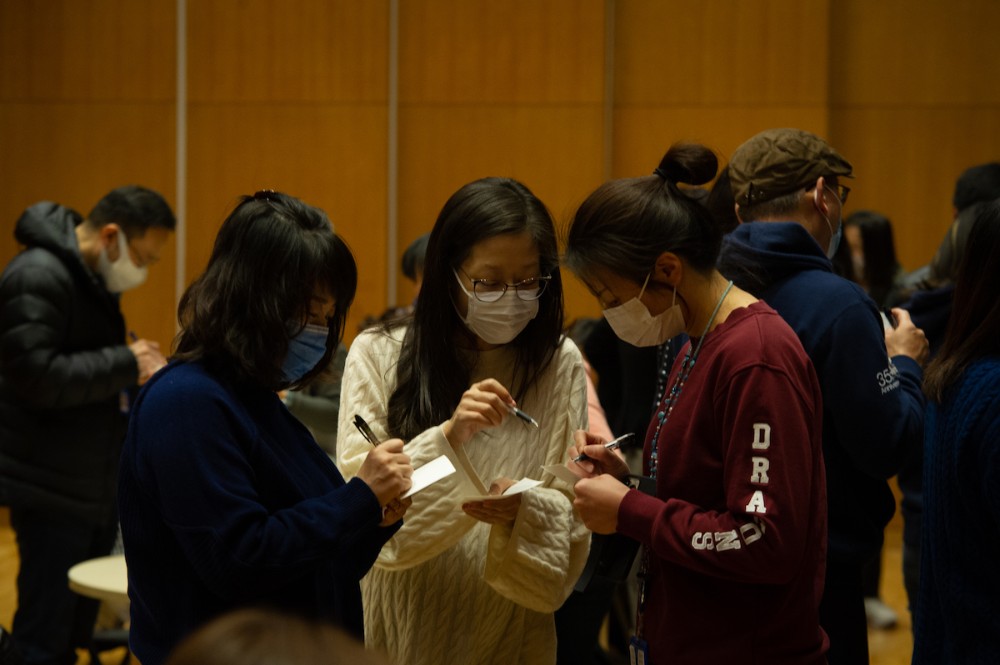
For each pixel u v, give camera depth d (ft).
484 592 7.48
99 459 13.66
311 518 5.73
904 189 24.44
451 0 24.07
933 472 6.50
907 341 8.30
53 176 24.25
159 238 13.99
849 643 7.57
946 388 6.39
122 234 13.70
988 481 5.94
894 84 24.31
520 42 24.07
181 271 24.18
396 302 24.41
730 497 5.72
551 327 7.61
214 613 5.72
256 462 5.82
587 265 6.25
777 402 5.71
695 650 6.03
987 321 6.26
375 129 24.14
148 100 24.18
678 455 6.10
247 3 24.09
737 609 5.95
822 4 23.71
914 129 24.34
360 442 7.36
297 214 5.99
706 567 5.75
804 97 23.81
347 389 7.66
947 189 24.38
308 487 6.13
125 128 24.21
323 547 5.71
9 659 6.84
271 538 5.52
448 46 24.13
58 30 24.13
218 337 5.80
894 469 7.32
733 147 23.91
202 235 24.23
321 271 5.90
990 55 24.18
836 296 7.40
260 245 5.82
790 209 8.13
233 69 24.13
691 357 6.50
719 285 6.31
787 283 7.65
